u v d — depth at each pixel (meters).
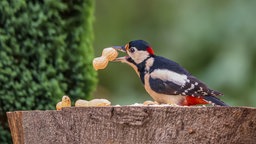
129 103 18.06
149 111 8.25
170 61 9.86
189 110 8.24
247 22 17.22
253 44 17.11
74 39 11.27
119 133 8.30
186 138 8.24
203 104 9.62
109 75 18.55
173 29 18.02
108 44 18.81
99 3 18.95
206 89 9.49
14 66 10.77
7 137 10.89
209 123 8.26
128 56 10.02
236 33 17.23
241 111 8.30
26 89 10.85
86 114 8.39
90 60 11.43
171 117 8.25
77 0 11.30
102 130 8.34
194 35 17.58
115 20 18.91
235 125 8.30
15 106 10.82
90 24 11.48
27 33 10.86
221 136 8.27
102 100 9.07
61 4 11.08
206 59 17.56
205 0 17.73
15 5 10.76
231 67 16.86
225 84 16.89
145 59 9.91
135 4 18.88
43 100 10.95
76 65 11.27
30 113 8.80
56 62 11.05
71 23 11.27
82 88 11.36
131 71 18.52
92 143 8.37
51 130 8.60
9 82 10.75
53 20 11.02
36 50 10.91
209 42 17.45
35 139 8.76
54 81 11.00
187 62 17.64
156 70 9.74
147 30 18.70
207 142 8.26
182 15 17.88
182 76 9.60
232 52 17.06
